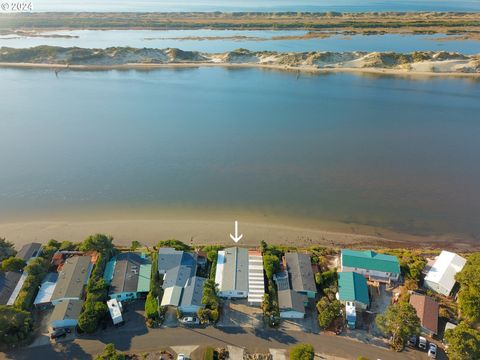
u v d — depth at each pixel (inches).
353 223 3339.1
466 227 3287.4
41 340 2119.8
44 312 2309.3
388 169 4252.0
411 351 2080.5
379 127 5575.8
